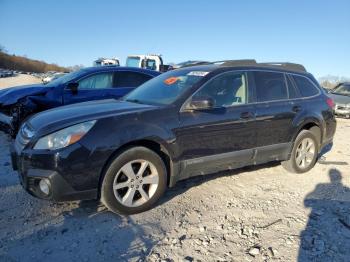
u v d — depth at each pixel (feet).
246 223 12.17
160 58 62.59
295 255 10.19
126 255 9.98
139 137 12.16
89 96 24.77
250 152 15.48
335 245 10.78
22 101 22.36
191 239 10.96
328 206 13.80
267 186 15.97
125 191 12.59
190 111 13.58
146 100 14.82
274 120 16.08
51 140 11.23
